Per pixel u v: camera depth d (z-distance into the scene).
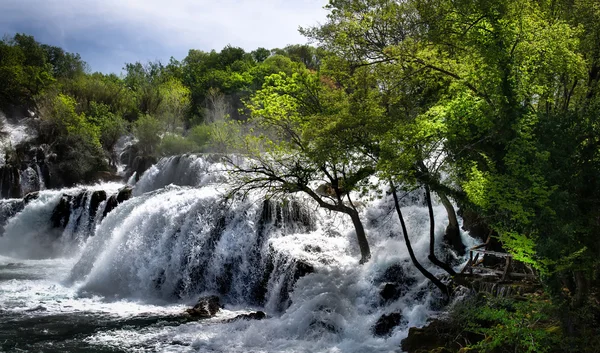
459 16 14.26
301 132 18.45
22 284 22.45
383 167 13.75
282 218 20.52
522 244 10.33
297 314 15.24
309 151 16.62
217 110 56.66
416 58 16.19
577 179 10.49
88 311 17.97
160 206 22.70
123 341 14.56
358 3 17.56
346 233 20.53
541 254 10.20
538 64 13.97
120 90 62.09
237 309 18.39
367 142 15.92
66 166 46.19
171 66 75.94
